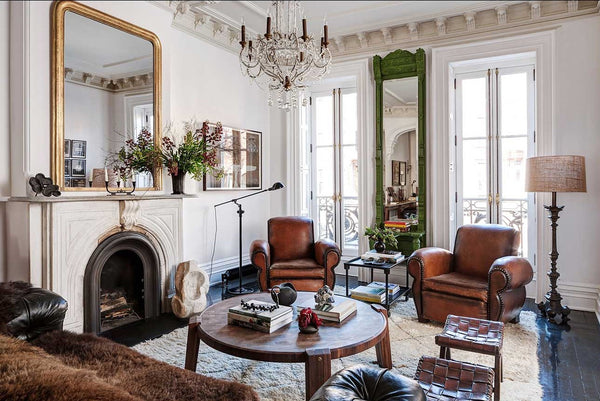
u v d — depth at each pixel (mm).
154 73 3885
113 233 3418
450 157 4723
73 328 3086
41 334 2029
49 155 3062
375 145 5105
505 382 2420
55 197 2887
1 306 1925
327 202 5730
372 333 2203
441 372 1716
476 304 3191
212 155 4199
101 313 3441
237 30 4992
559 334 3234
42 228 2938
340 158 5613
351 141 5547
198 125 4648
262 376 2488
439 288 3381
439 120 4684
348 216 5590
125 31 3623
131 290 3816
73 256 3090
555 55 4055
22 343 1633
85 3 3273
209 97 4832
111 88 3506
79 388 1141
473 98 4770
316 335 2170
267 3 4250
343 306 2514
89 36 3326
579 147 3957
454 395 1579
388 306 3650
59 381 1173
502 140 4633
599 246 3869
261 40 3104
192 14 4469
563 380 2459
